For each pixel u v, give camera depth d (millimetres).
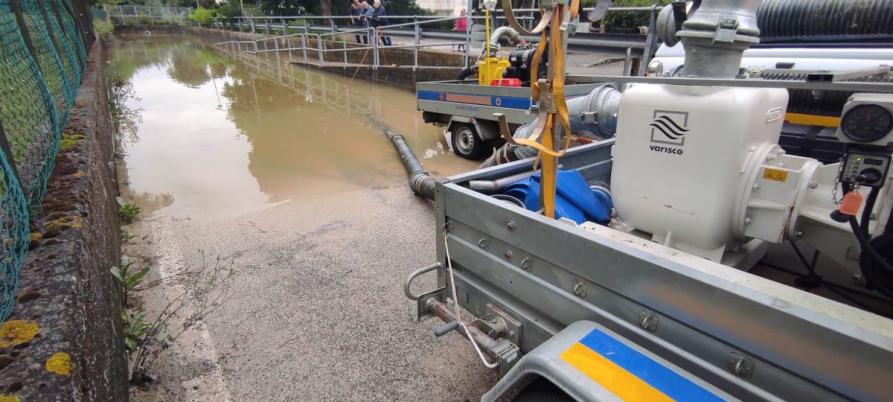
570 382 1258
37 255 1708
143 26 40906
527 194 2383
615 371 1274
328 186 5715
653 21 5719
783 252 2344
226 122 9586
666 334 1342
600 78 1855
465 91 6621
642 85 1945
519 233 1743
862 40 2775
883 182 1431
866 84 1258
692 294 1243
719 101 1691
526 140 1836
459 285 2164
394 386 2422
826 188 1778
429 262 3707
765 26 3131
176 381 2426
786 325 1076
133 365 2453
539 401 1475
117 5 42438
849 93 2455
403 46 13664
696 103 1741
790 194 1731
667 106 1827
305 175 6172
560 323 1679
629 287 1399
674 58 3799
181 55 25141
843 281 2076
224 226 4492
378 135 8461
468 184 2281
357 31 15539
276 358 2615
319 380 2459
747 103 1688
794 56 2953
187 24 43062
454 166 6730
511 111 5988
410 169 5867
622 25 10359
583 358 1330
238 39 28922
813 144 2609
